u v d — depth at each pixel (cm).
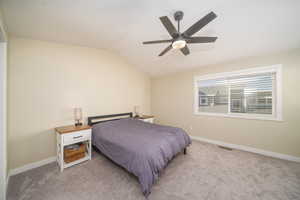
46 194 153
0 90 151
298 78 223
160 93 451
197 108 361
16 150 196
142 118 378
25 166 203
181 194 154
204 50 266
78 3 149
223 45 241
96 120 300
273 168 206
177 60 327
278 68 239
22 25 178
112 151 198
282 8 156
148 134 220
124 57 354
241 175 190
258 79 270
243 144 281
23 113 203
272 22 178
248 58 272
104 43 265
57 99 240
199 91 364
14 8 147
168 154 185
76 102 267
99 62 308
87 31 213
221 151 275
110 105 335
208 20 131
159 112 455
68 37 226
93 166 215
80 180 179
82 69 277
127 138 201
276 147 244
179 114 399
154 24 199
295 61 225
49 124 229
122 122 306
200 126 352
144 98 450
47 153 226
